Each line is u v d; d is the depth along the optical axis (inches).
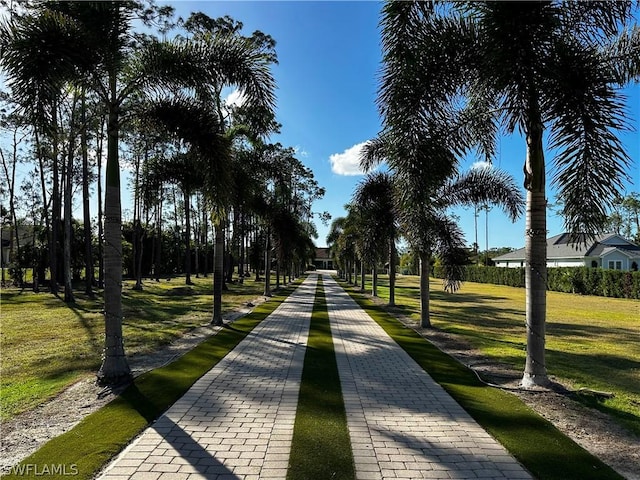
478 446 150.9
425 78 215.8
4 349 322.0
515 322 524.1
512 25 178.5
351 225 960.3
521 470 133.8
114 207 237.1
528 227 231.1
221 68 266.8
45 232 1146.0
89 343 346.6
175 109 267.3
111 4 224.7
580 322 538.9
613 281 1056.2
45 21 203.8
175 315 542.6
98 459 137.4
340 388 220.1
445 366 272.5
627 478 129.4
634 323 530.6
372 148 493.4
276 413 181.6
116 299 233.5
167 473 128.9
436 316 573.9
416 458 141.1
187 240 1220.5
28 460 136.7
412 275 2642.7
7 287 1085.8
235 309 614.9
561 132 209.6
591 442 157.0
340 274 2116.1
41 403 195.8
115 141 244.4
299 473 129.7
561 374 260.1
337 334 394.9
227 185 296.5
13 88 199.3
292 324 457.7
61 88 222.8
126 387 218.4
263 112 285.1
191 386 220.7
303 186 1411.2
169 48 256.8
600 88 200.1
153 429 163.0
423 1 212.4
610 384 239.8
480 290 1343.5
